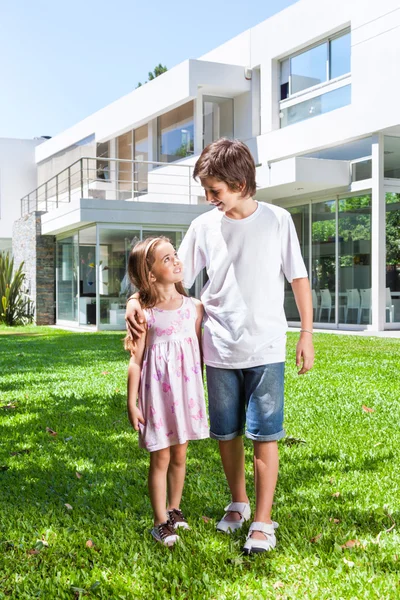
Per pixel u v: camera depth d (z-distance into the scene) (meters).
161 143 20.81
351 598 2.29
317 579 2.44
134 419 2.87
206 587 2.41
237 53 19.06
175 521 2.94
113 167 23.25
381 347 10.31
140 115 20.69
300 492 3.44
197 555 2.66
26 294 21.30
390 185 14.41
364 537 2.81
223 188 2.77
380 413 5.38
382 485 3.53
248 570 2.55
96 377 7.72
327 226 16.09
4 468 4.03
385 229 14.35
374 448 4.30
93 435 4.84
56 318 20.22
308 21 16.22
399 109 13.48
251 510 3.18
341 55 15.67
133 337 2.89
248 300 2.86
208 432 2.96
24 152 29.72
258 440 2.83
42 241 20.12
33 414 5.65
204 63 18.11
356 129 14.63
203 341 2.98
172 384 2.85
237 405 2.94
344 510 3.14
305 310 2.97
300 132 16.36
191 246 3.06
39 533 2.95
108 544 2.80
